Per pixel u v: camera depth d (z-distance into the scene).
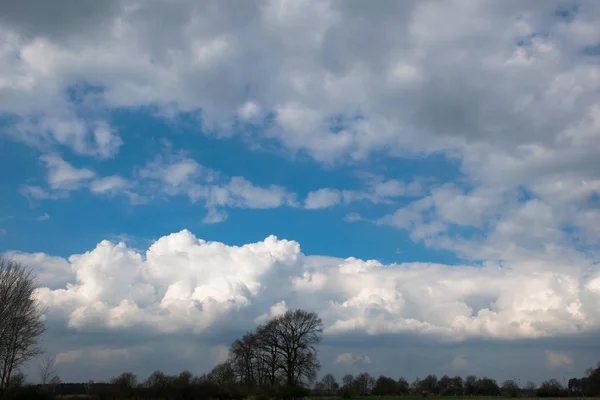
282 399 85.69
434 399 122.44
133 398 66.56
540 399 107.75
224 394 75.25
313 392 108.50
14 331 54.28
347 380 159.75
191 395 70.81
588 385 120.12
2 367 53.88
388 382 155.25
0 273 54.94
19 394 52.50
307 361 94.00
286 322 96.88
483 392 151.75
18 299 54.88
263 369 97.12
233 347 108.38
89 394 64.31
